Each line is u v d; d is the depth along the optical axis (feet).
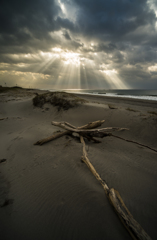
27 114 43.96
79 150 14.71
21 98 73.10
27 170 10.59
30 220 6.16
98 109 39.22
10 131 22.70
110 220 6.17
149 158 15.12
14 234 5.45
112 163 12.38
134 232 5.22
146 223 6.22
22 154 13.53
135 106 54.54
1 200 7.28
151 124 26.43
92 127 22.68
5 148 14.94
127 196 7.91
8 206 6.92
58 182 8.99
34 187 8.51
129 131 26.25
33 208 6.86
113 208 6.71
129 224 5.54
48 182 9.00
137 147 19.58
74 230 5.73
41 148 15.26
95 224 5.99
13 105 53.67
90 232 5.65
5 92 112.27
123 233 5.61
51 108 45.98
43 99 51.11
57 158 12.71
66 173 10.09
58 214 6.51
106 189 7.56
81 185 8.66
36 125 28.48
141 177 10.30
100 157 13.46
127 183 9.27
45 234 5.54
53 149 15.02
